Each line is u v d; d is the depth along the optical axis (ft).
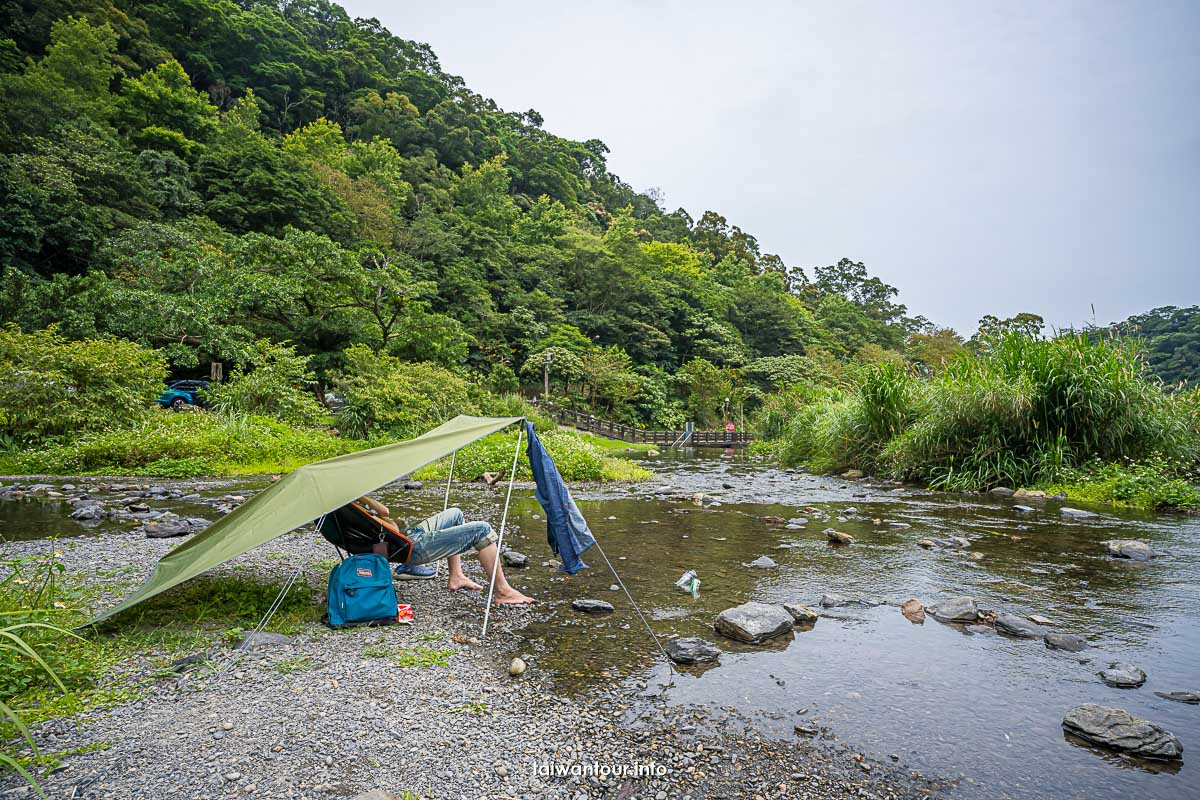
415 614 12.54
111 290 67.62
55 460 35.17
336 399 76.38
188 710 8.31
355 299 79.05
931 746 7.66
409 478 36.86
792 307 256.32
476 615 12.55
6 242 83.87
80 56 145.59
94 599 12.94
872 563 17.04
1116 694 9.18
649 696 8.97
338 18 315.78
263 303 71.92
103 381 42.09
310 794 6.48
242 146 144.15
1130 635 11.64
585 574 15.88
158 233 94.73
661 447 104.73
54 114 114.01
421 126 267.59
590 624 12.09
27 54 151.94
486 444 42.11
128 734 7.65
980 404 33.12
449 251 164.14
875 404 40.65
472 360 144.97
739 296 241.55
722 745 7.63
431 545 13.00
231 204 123.03
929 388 39.68
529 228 232.94
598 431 115.96
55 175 92.22
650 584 14.97
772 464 57.36
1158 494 26.48
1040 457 32.01
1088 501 28.22
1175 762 7.35
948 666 10.18
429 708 8.48
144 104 145.38
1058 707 8.77
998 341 36.50
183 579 10.53
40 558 16.16
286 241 74.69
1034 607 13.30
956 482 33.47
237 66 230.68
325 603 13.07
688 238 344.28
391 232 159.94
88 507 22.57
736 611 11.91
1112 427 31.17
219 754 7.20
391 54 312.50
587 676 9.66
